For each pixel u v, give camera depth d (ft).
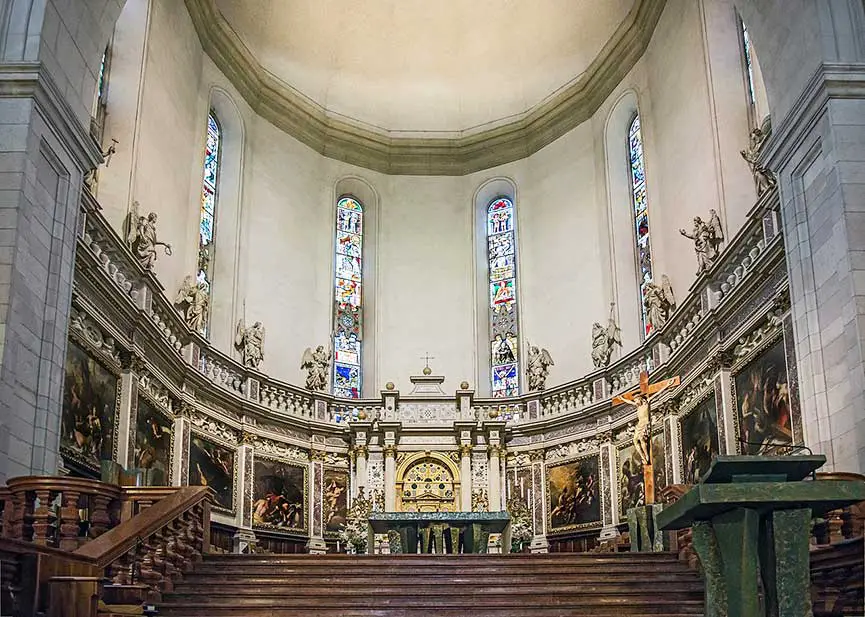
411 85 102.83
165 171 73.56
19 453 41.37
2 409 39.75
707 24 70.54
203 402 73.61
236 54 88.74
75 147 47.70
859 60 45.98
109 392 57.57
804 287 47.21
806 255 47.55
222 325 83.30
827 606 30.99
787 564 19.38
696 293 66.59
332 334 94.17
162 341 64.80
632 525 57.41
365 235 100.63
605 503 79.05
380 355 96.07
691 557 42.09
